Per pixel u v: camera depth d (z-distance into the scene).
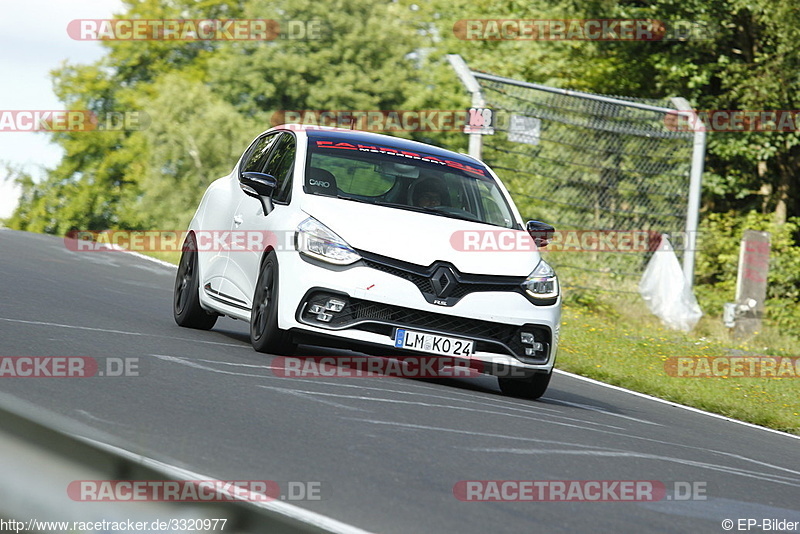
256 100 146.00
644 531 16.41
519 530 15.27
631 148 72.50
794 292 93.50
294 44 139.88
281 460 17.52
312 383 26.08
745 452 28.61
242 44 144.38
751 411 38.75
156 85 154.00
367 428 21.36
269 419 20.81
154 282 55.88
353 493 16.03
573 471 20.42
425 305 28.80
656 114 72.12
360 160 33.19
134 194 166.25
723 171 109.94
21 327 28.83
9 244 65.25
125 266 63.06
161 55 171.75
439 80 133.12
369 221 30.00
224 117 141.50
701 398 40.31
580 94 68.25
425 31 140.12
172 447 17.27
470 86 65.56
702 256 94.75
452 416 24.55
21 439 14.35
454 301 29.02
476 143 65.62
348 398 24.64
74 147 170.25
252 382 24.94
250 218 32.75
